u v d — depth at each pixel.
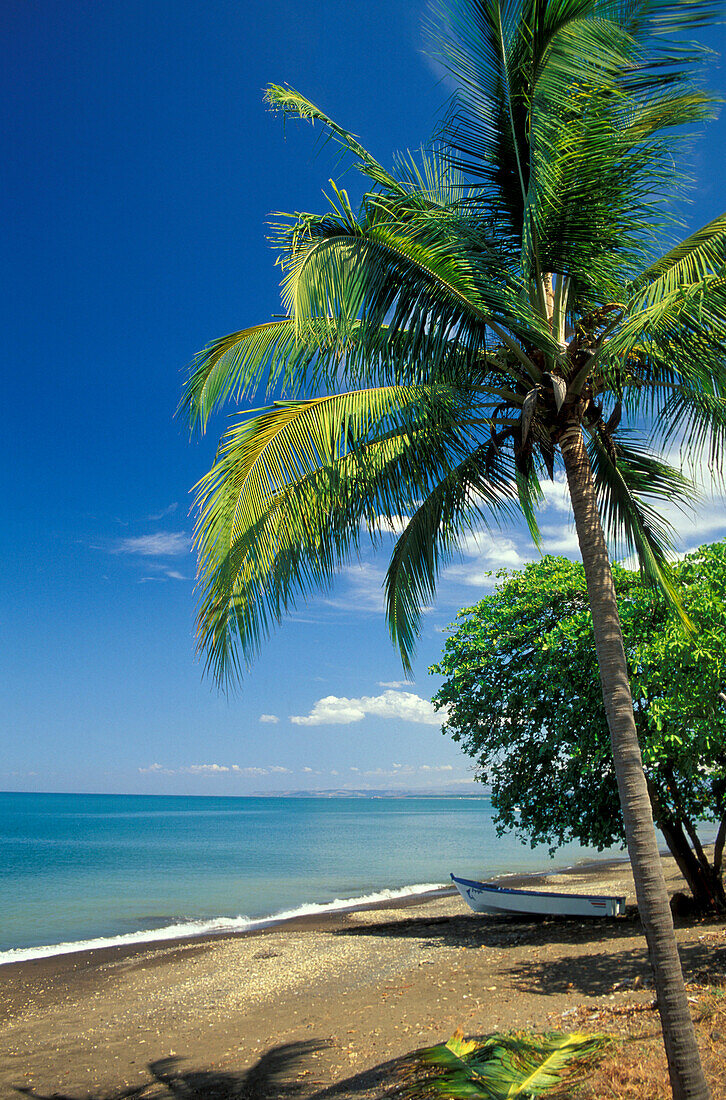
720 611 11.45
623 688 5.47
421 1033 8.59
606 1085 5.32
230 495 6.78
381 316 5.91
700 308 5.30
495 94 5.95
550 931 15.41
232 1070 8.43
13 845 59.59
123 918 24.44
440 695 16.78
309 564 7.18
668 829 14.91
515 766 15.78
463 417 6.96
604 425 6.82
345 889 30.61
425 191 6.46
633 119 5.77
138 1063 9.33
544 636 14.88
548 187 5.36
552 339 5.81
